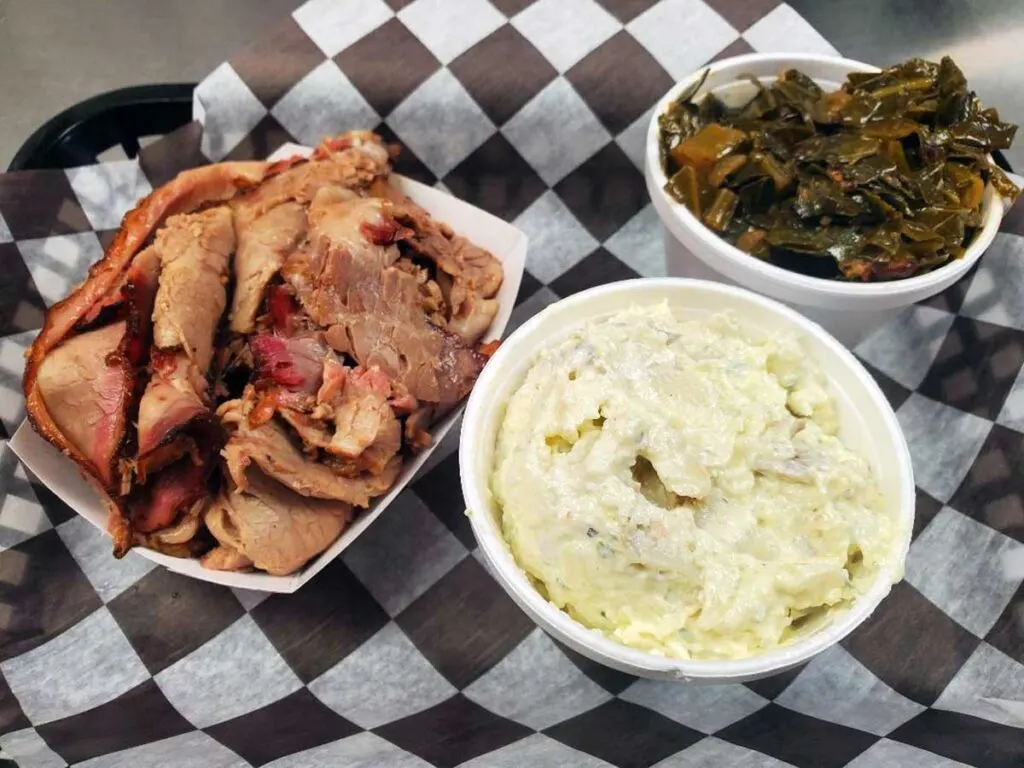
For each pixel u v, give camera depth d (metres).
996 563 0.25
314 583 0.26
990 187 0.26
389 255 0.26
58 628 0.25
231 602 0.25
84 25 0.38
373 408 0.23
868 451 0.22
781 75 0.28
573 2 0.32
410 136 0.32
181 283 0.24
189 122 0.33
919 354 0.29
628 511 0.19
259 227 0.26
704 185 0.26
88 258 0.30
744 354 0.22
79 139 0.32
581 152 0.32
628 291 0.23
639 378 0.21
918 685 0.23
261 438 0.23
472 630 0.25
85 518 0.25
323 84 0.32
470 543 0.26
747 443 0.20
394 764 0.20
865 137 0.26
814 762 0.20
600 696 0.24
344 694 0.24
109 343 0.24
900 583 0.25
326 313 0.25
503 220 0.31
